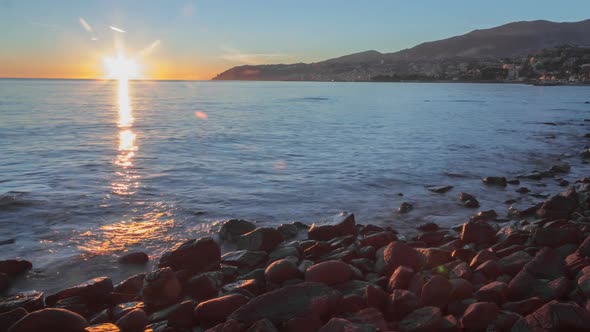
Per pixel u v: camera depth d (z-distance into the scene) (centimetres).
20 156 1962
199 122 3853
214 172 1628
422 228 988
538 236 758
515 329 443
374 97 9962
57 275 712
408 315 491
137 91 15050
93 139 2625
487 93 12444
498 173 1644
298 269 642
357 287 576
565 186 1432
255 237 808
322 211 1130
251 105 6806
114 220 1015
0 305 542
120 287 635
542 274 583
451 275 609
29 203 1123
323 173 1623
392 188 1388
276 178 1529
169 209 1116
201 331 507
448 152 2131
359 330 427
